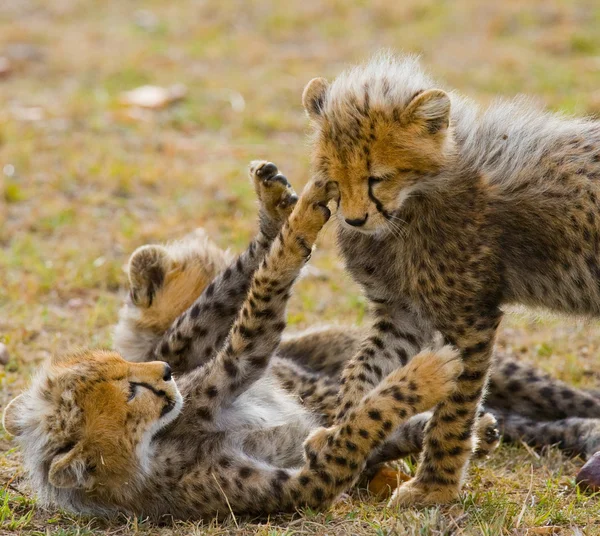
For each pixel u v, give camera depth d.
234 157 18.97
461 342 9.25
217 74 24.27
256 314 9.25
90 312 13.08
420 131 8.74
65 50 25.73
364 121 8.63
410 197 9.18
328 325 12.09
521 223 9.54
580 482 9.23
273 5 29.33
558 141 9.93
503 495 8.87
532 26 26.50
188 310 10.48
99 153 18.42
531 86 22.38
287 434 9.57
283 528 8.30
